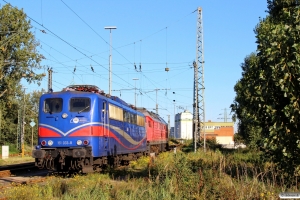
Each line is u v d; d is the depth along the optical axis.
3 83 50.38
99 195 11.82
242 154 32.94
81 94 20.42
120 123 25.62
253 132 35.25
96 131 20.28
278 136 11.78
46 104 20.42
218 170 13.91
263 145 12.34
